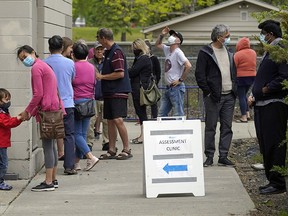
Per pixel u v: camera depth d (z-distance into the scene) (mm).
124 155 13609
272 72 10141
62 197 10438
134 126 18812
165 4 36438
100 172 12359
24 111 10594
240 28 32844
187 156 10430
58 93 10758
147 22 39156
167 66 14922
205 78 12539
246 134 17031
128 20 37688
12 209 9703
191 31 33000
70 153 12070
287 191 10227
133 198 10328
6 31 11711
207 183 11375
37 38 13055
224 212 9461
